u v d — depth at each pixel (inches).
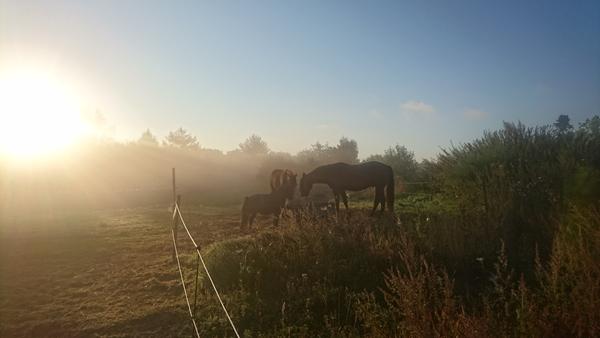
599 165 431.2
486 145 541.6
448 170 548.1
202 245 516.7
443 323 199.3
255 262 364.5
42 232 665.0
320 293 301.6
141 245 543.8
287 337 257.6
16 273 437.7
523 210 373.7
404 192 774.5
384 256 339.6
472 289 291.7
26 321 316.2
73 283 399.5
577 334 181.2
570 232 289.0
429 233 366.0
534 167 434.0
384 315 251.4
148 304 335.0
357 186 536.1
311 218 443.5
